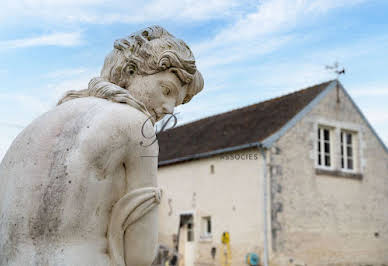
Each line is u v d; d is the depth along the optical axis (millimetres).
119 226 1418
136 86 1645
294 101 15328
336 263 14188
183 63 1656
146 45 1646
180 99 1720
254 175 13414
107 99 1556
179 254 14961
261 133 13977
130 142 1439
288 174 13648
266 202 13078
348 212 14953
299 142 14102
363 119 16172
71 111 1485
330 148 15258
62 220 1327
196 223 15023
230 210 13977
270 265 12719
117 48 1704
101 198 1391
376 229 15648
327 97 15203
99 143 1383
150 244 1470
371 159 16156
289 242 13203
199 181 15180
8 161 1508
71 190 1342
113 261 1404
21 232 1355
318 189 14289
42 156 1410
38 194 1364
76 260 1311
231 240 13781
